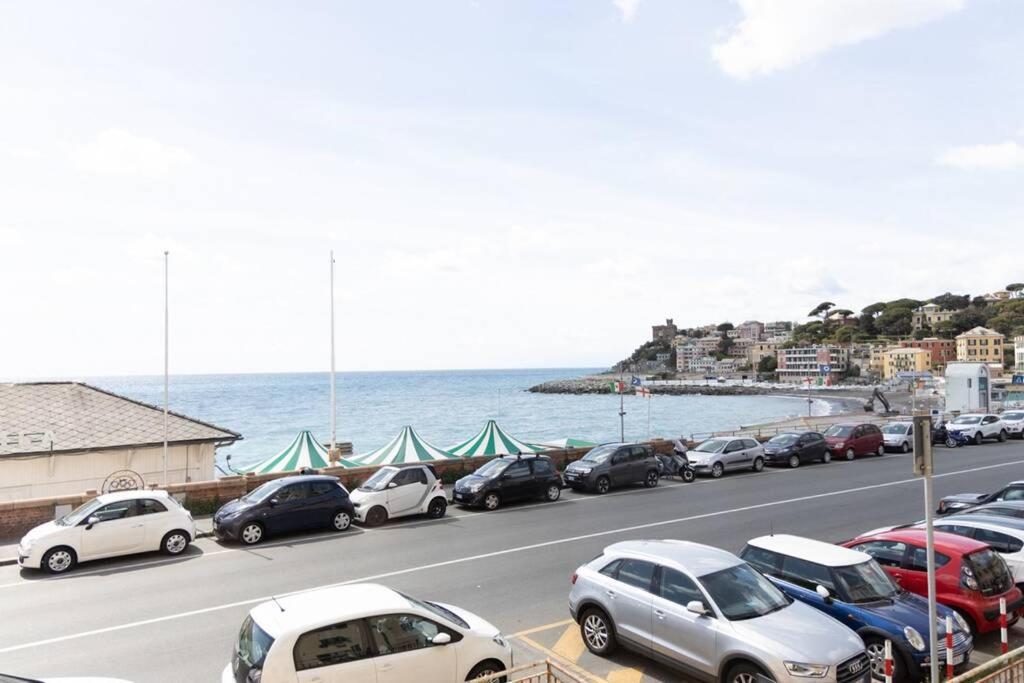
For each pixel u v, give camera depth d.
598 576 9.77
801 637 7.80
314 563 14.80
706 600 8.35
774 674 7.44
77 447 21.75
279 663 6.60
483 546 16.17
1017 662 6.77
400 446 27.66
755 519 18.83
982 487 23.73
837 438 32.94
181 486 20.12
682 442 32.19
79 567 14.63
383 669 7.05
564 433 78.75
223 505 19.45
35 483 21.41
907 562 10.51
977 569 9.98
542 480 22.14
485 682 6.75
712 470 27.47
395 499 19.09
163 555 15.59
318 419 96.25
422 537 17.23
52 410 23.88
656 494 23.61
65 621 11.30
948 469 28.39
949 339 186.00
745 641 7.76
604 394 175.12
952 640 8.21
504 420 96.62
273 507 17.02
